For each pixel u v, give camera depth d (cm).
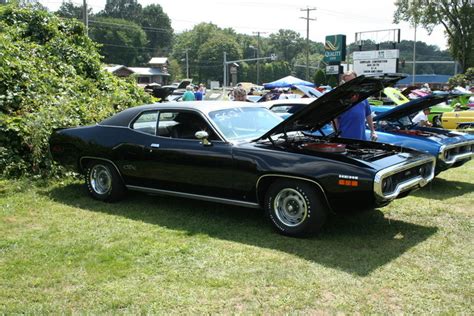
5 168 730
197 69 12338
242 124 573
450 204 639
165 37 13412
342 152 507
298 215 490
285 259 436
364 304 351
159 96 2205
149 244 477
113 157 621
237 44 12569
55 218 570
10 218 567
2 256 446
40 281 390
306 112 512
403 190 493
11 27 1212
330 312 340
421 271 410
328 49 3503
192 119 568
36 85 923
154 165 584
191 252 455
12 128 748
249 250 460
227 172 523
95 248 466
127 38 11019
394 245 475
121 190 635
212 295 366
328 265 422
